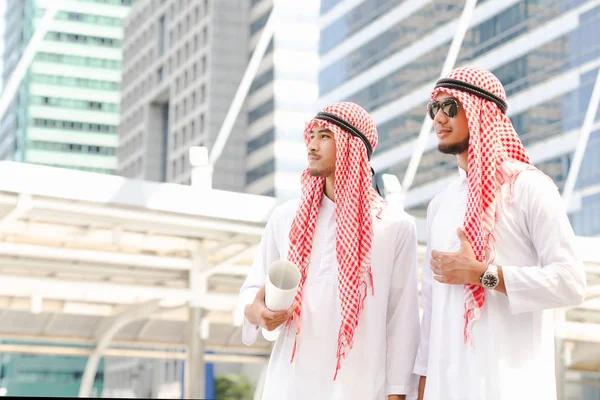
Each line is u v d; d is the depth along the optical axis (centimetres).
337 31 4603
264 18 5525
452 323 241
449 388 238
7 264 1068
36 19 6631
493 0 3294
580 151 1245
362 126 263
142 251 1038
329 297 259
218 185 5381
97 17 6644
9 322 1401
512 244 238
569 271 229
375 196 272
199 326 1070
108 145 6469
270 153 5309
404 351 263
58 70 6569
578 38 2903
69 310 1352
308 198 266
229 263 1017
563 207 238
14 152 6488
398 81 3938
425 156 3559
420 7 3819
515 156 247
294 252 262
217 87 5541
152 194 805
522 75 3139
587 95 2848
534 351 233
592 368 1638
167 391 3275
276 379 259
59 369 5478
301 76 5197
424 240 847
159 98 6162
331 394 255
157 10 6291
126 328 1470
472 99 244
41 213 834
